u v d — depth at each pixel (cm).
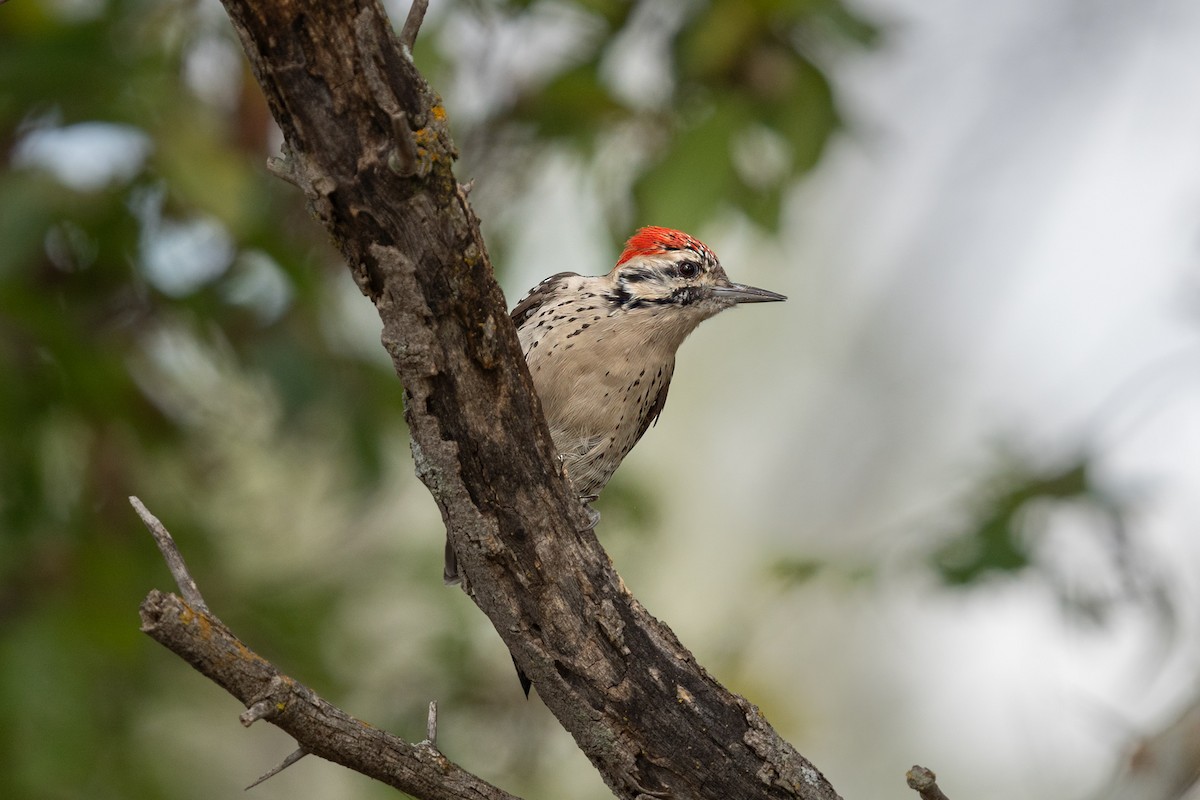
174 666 1207
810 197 1880
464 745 1266
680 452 2061
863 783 1773
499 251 1246
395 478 1277
